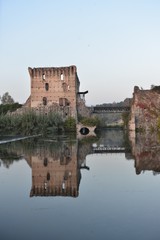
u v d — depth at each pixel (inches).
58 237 588.1
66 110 4913.9
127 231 610.9
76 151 2009.1
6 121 3814.0
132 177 1133.7
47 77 5039.4
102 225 645.9
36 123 3964.1
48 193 914.7
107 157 1729.8
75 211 741.3
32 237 591.5
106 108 5511.8
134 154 1782.7
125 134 4097.0
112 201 820.0
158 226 634.8
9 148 2124.8
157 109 4660.4
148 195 875.4
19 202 823.7
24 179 1115.3
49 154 1813.5
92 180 1092.5
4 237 593.3
